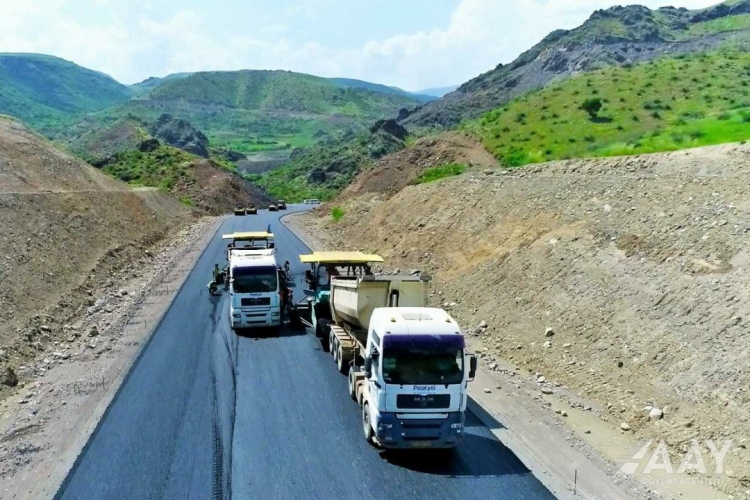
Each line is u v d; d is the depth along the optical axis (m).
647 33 174.50
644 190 23.50
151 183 93.31
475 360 13.02
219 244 46.47
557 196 26.95
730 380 13.67
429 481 12.32
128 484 12.12
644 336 16.58
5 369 17.84
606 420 14.74
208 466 12.84
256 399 16.39
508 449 13.59
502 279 24.06
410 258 32.53
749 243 17.20
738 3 187.50
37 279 26.31
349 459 13.20
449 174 52.34
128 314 25.14
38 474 12.49
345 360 18.08
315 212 72.19
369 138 136.50
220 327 23.53
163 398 16.39
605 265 20.34
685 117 49.53
